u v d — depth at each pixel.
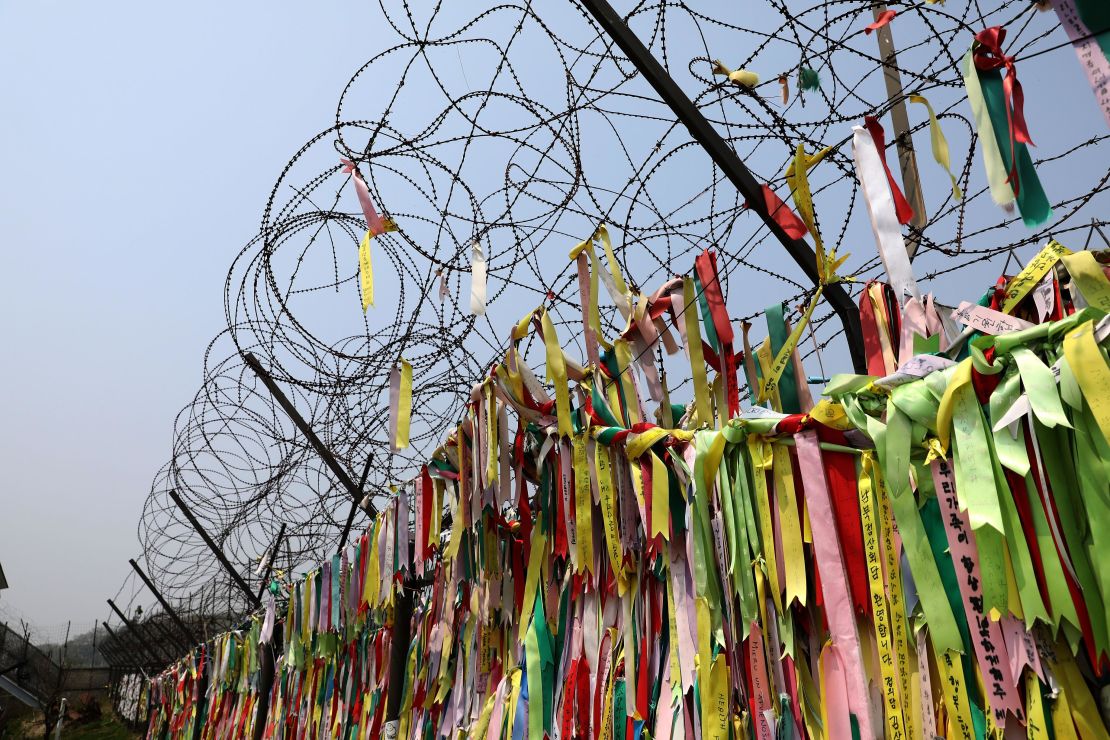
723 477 1.69
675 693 1.78
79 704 26.36
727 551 1.66
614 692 2.00
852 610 1.42
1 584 22.20
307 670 5.51
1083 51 1.06
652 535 1.82
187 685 10.77
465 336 3.04
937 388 1.31
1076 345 1.13
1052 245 1.32
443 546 3.41
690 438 1.82
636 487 1.96
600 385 2.19
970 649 1.27
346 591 4.62
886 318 1.72
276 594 6.44
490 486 2.63
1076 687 1.15
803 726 1.48
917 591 1.31
